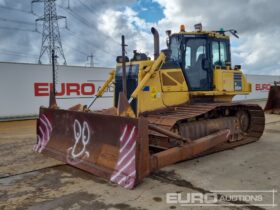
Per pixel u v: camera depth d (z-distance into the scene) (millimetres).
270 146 7492
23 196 4324
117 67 6973
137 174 4395
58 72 14617
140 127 4434
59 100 14664
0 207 3971
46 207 3945
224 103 7188
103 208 3893
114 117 4809
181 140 5316
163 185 4691
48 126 6488
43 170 5492
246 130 8281
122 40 4945
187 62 7117
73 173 5289
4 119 13180
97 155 5086
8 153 6848
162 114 6359
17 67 13508
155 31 6207
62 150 5879
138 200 4125
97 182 4824
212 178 5035
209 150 6676
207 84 7410
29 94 13883
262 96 26531
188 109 6551
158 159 4723
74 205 3992
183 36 7039
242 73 8242
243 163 5941
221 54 7754
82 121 5473
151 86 6363
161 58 6262
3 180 5008
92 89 15820
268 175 5172
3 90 13172
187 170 5484
